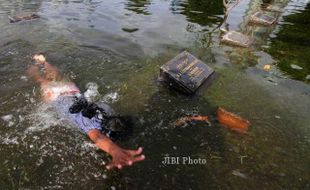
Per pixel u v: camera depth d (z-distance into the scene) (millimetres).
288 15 9312
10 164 3682
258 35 7672
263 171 3756
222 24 8219
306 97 5262
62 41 6797
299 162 3924
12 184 3434
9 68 5629
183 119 4543
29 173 3582
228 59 6387
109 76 5602
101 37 7094
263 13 9227
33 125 4328
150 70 5859
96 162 3781
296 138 4324
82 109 4270
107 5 9219
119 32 7410
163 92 5199
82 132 4203
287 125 4562
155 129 4332
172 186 3484
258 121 4609
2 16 7973
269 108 4922
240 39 7160
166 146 4051
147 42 6980
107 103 4848
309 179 3689
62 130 4254
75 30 7383
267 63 6309
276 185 3582
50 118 4469
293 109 4934
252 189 3510
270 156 3984
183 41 7117
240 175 3678
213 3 10008
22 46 6449
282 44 7246
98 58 6188
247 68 6078
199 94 5191
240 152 4020
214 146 4090
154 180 3549
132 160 3438
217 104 4953
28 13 8258
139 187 3457
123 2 9594
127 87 5297
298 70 6098
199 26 8008
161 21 8211
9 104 4719
